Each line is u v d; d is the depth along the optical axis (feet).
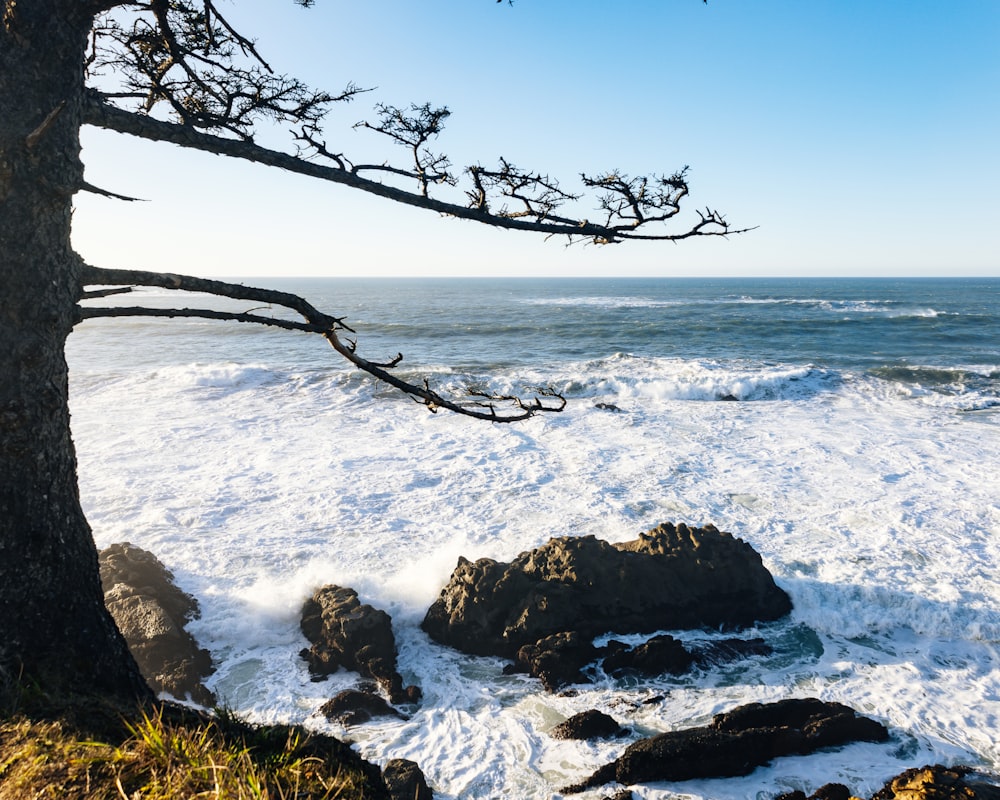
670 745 22.94
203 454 58.59
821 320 188.34
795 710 25.45
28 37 9.16
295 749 10.41
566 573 32.83
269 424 68.80
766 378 85.92
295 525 43.57
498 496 49.06
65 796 8.29
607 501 48.01
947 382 91.61
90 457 57.31
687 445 62.08
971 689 28.19
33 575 10.28
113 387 83.35
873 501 47.96
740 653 30.71
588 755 24.02
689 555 34.27
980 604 33.78
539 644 30.12
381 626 30.86
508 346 142.10
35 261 9.70
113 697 10.82
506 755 24.06
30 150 9.31
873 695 27.73
